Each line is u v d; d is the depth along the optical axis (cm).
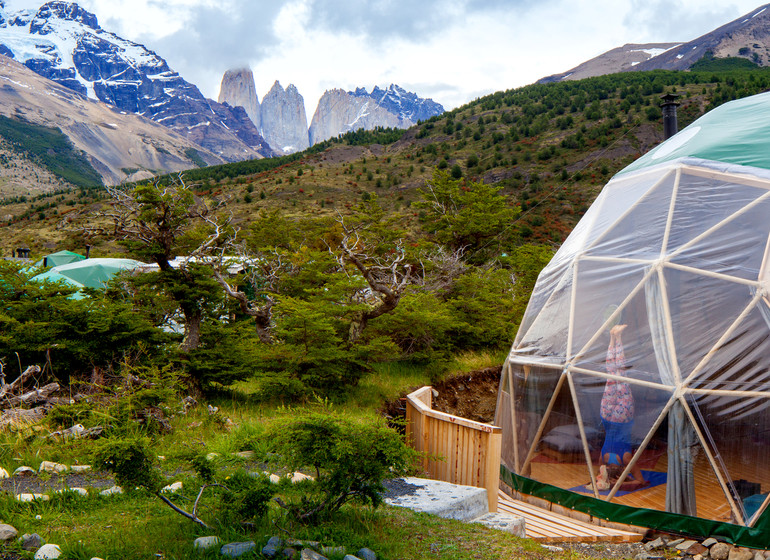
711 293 751
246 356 1174
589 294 851
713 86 12012
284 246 3141
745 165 844
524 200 8100
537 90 15312
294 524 508
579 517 766
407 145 14350
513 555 503
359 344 1252
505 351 1727
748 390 690
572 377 807
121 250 3391
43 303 1090
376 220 3216
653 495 714
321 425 522
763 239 767
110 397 858
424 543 504
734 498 670
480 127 13000
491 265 2544
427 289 1733
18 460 670
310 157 13725
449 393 1439
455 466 773
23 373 968
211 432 857
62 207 12119
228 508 502
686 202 848
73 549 429
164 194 1114
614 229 895
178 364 1120
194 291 1152
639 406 741
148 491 502
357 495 541
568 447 799
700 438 696
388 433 529
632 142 9625
